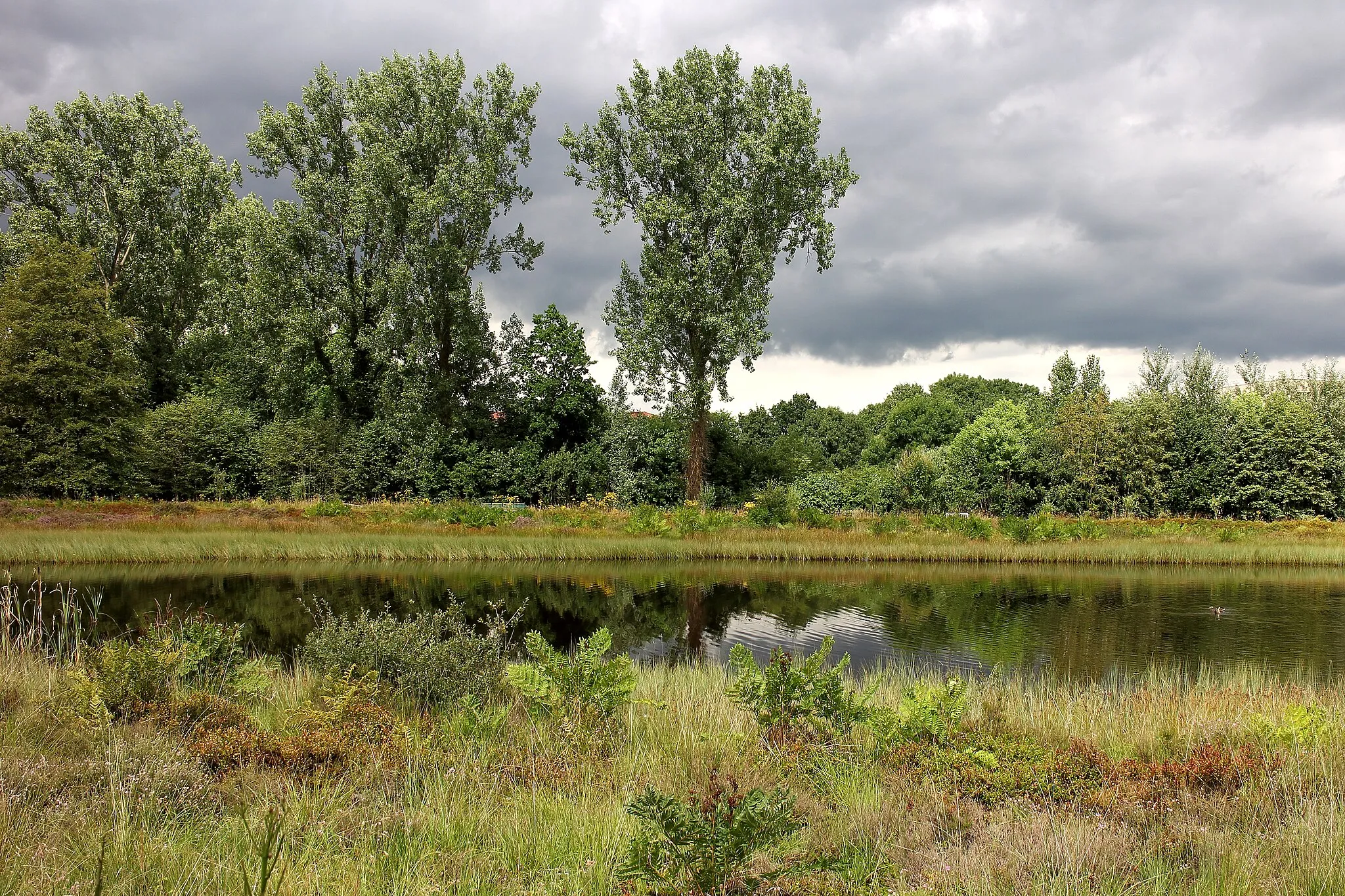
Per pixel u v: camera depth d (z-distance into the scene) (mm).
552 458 36375
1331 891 3479
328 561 23250
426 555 23953
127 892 3111
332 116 36156
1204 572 24047
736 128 34281
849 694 6367
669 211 32719
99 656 5992
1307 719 6223
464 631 7473
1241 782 5023
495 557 24297
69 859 3328
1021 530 27672
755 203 33312
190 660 6633
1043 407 54969
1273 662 12656
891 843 4062
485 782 4785
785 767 5195
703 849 3123
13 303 30031
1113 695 9078
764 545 25453
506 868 3627
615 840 3752
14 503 26969
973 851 3912
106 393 31469
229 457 34156
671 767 5129
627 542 25234
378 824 4043
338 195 34656
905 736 5719
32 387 29984
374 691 6234
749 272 33781
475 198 35031
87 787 4207
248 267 35531
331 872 3357
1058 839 3980
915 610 17078
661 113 32812
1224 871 3709
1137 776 5207
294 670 8625
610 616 16109
